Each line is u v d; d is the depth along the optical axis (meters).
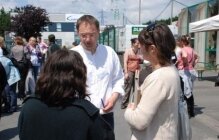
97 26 4.05
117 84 4.23
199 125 8.51
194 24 16.92
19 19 41.78
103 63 4.11
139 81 4.32
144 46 3.04
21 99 12.35
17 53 12.15
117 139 7.32
